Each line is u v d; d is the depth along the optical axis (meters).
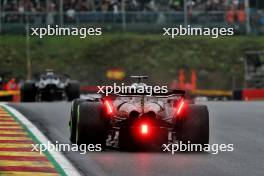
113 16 138.12
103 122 36.56
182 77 124.94
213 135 43.84
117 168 30.53
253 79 126.69
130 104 36.25
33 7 134.50
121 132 36.44
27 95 82.50
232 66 131.25
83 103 36.97
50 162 31.69
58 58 130.38
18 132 42.50
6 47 131.38
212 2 138.75
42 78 85.81
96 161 32.41
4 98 108.62
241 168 31.05
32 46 133.25
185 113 36.47
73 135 38.62
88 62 129.12
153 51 132.38
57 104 66.75
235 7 140.12
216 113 59.47
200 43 136.38
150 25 139.50
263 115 57.91
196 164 31.98
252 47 135.75
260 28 142.00
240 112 60.66
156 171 29.86
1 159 32.38
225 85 127.50
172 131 36.50
